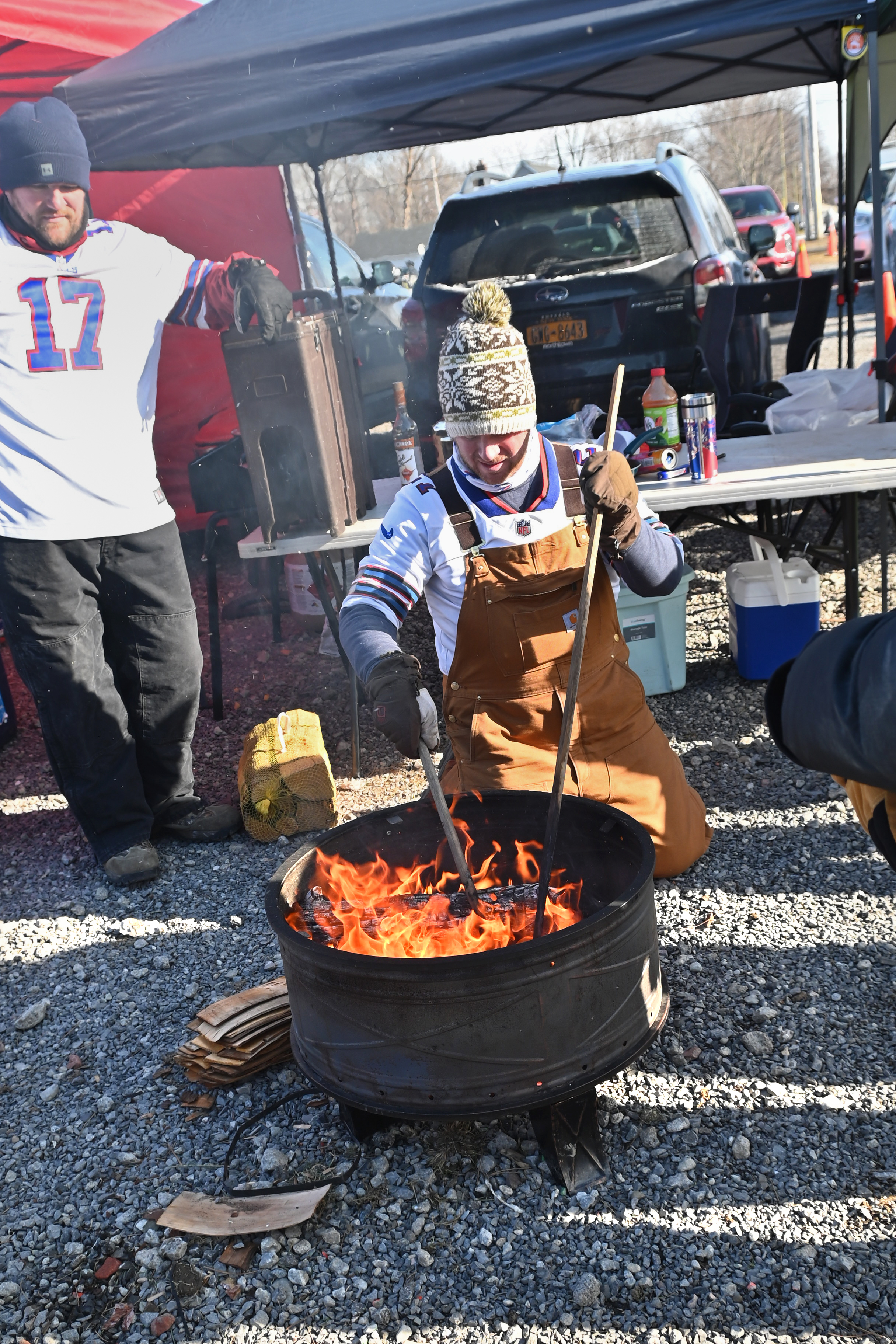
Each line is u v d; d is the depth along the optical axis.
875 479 3.51
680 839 2.95
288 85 3.63
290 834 3.72
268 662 5.44
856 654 1.24
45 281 3.21
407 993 1.89
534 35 3.52
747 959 2.69
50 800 4.34
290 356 3.45
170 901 3.41
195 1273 2.01
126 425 3.40
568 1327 1.81
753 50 5.09
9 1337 1.93
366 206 32.62
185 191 6.68
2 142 3.05
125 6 4.64
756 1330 1.75
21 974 3.10
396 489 4.61
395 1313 1.88
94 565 3.39
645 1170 2.11
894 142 11.21
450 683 2.81
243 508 4.60
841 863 3.07
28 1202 2.24
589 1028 1.98
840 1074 2.28
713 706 4.21
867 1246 1.87
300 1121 2.37
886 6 3.98
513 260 5.73
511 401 2.37
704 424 3.64
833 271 5.95
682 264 5.43
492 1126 2.26
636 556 2.48
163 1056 2.66
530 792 2.49
